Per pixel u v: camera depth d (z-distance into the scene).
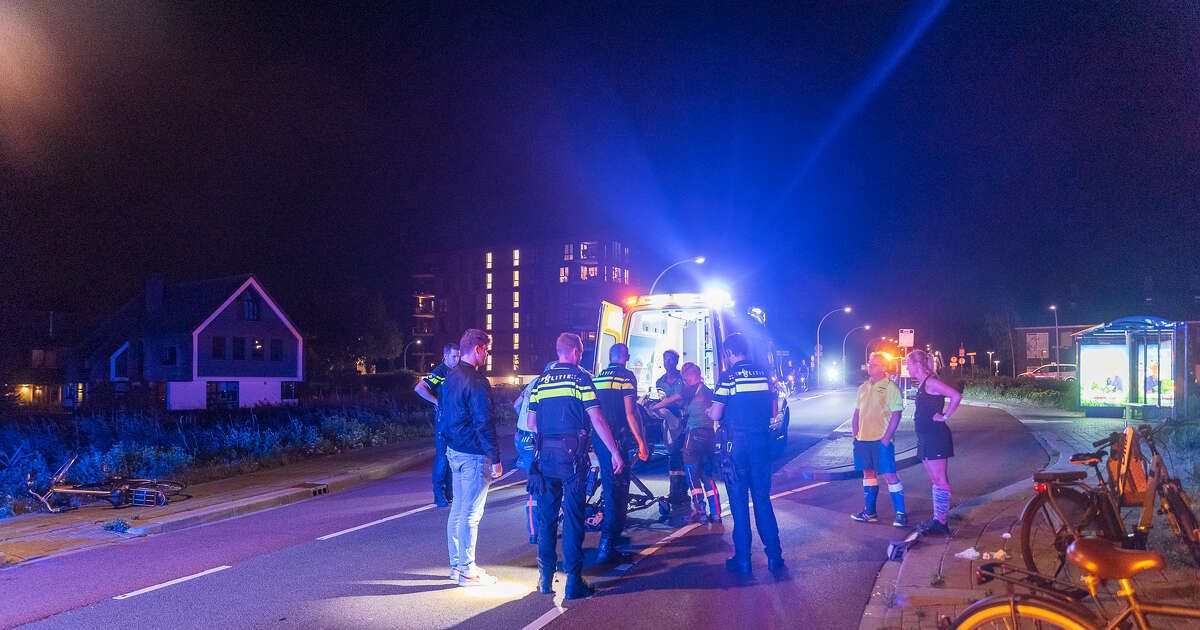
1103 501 5.93
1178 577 5.83
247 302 55.84
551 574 6.61
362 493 12.88
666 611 6.03
